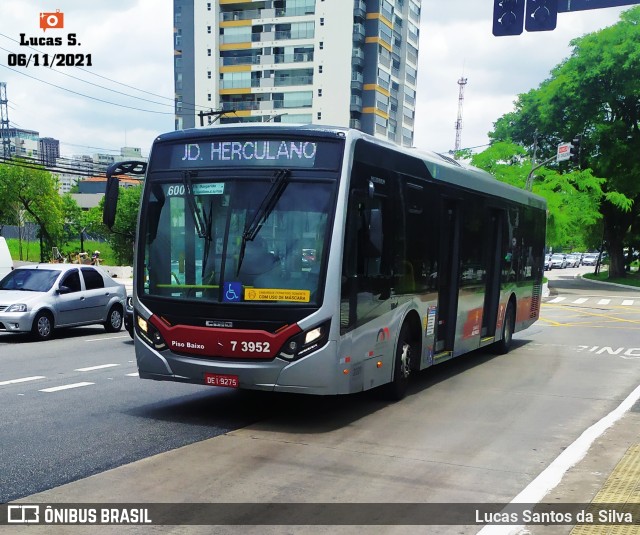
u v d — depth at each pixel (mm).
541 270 16156
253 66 70250
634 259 64625
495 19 9617
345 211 6938
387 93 72250
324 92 68188
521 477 5547
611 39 41750
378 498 4961
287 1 68625
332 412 7891
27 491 4961
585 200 39812
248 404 8219
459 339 10500
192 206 7258
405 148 8852
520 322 14516
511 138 48281
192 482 5223
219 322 6969
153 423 7156
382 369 7949
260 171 7113
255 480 5301
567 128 44531
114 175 7824
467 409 8258
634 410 8367
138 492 4977
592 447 6449
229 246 7055
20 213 61156
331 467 5707
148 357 7395
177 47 74500
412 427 7234
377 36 68688
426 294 9188
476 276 11203
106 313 16969
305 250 6891
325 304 6773
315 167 7035
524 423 7574
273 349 6820
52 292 15391
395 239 8148
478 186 11227
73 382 9617
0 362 11625
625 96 41625
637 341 16844
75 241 70438
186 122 74062
